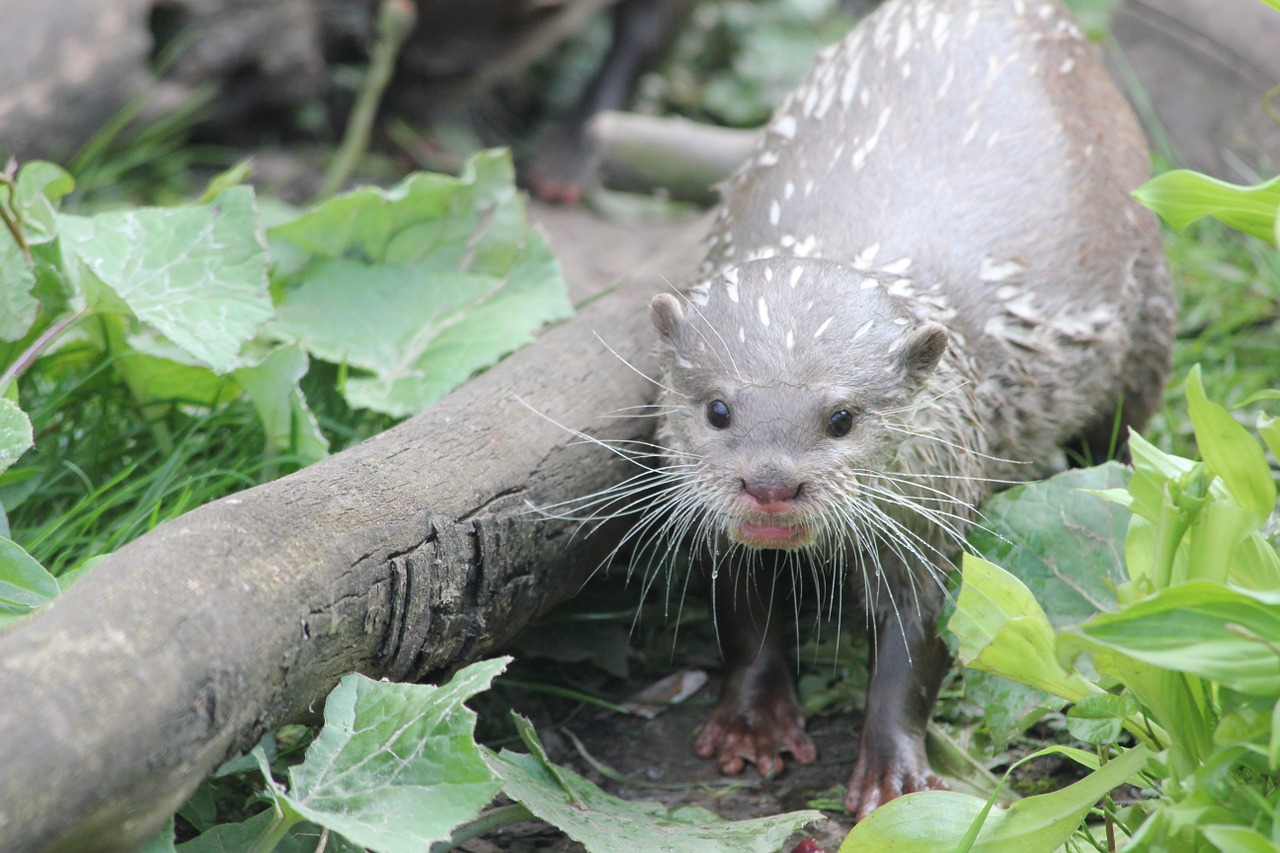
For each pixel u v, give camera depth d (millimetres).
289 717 3980
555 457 5242
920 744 5129
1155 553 3723
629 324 6340
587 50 12195
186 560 3645
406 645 4395
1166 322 6484
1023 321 5645
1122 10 9922
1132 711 3898
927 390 5094
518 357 5883
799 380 4844
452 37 10539
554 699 5770
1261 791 3654
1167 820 3457
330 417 6363
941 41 6348
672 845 4273
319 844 3891
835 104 6332
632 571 6109
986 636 4094
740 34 12555
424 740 3877
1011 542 5215
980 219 5742
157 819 3395
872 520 4949
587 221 10422
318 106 10727
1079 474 5281
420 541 4438
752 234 5988
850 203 5805
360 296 6613
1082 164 6105
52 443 5754
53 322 5613
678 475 5148
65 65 8773
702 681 5883
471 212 6746
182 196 9617
